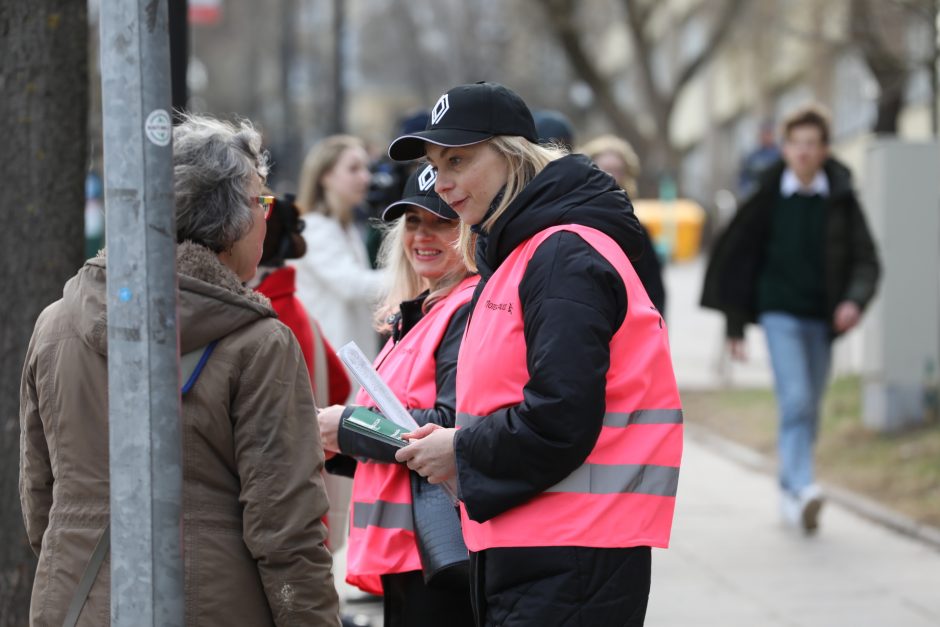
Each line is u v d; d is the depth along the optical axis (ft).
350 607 40.86
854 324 48.98
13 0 28.78
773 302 49.88
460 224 24.84
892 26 72.95
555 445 19.66
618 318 20.43
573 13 155.53
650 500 20.57
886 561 45.32
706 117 289.33
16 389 29.09
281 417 19.21
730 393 83.35
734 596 41.32
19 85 28.86
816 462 60.54
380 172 48.67
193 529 19.03
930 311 61.87
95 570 19.21
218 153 20.33
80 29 29.55
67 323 19.85
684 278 180.86
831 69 157.99
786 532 49.88
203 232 20.06
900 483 54.29
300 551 19.08
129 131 16.83
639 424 20.65
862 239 49.62
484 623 21.33
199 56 288.51
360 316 44.50
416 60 355.56
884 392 62.08
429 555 24.29
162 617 17.28
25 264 29.01
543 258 20.36
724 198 223.10
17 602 29.25
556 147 23.03
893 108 74.90
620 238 21.03
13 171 28.96
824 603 40.34
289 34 226.58
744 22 169.89
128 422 17.07
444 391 24.68
